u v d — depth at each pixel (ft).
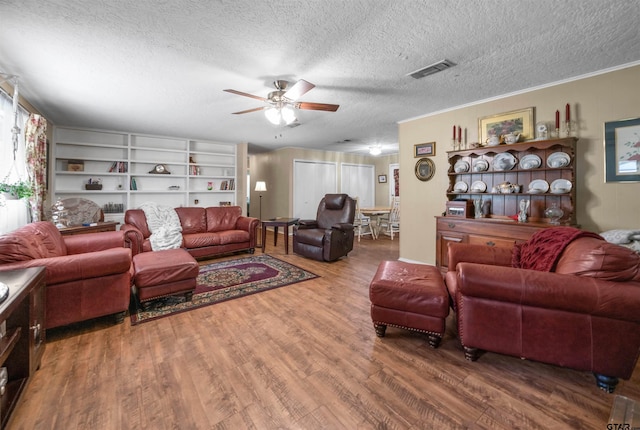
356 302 8.93
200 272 11.94
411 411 4.45
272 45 7.07
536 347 5.20
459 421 4.25
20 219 9.46
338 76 8.91
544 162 9.67
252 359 5.85
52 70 8.36
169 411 4.43
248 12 5.77
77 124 15.21
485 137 11.17
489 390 4.95
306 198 23.65
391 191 26.58
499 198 10.92
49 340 6.53
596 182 8.73
